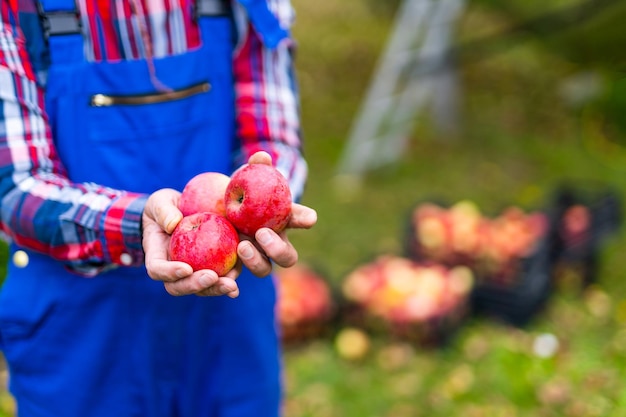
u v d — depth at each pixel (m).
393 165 5.50
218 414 1.56
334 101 6.84
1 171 1.25
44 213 1.23
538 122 6.33
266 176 1.15
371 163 5.38
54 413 1.47
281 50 1.49
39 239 1.25
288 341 3.21
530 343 3.21
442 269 3.38
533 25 4.52
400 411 2.87
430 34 5.43
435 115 5.98
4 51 1.22
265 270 1.16
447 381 3.01
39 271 1.41
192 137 1.42
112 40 1.32
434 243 3.50
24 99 1.25
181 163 1.42
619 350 3.20
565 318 3.43
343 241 4.42
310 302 3.21
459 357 3.16
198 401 1.54
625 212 4.65
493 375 3.03
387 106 5.32
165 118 1.38
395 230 4.57
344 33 8.70
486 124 6.29
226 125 1.46
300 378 3.05
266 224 1.16
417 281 3.28
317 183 5.23
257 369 1.57
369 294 3.26
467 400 2.91
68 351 1.44
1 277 2.06
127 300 1.42
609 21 4.41
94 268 1.28
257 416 1.59
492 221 3.53
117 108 1.35
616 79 5.50
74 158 1.34
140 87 1.35
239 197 1.17
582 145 5.91
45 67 1.30
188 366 1.49
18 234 1.27
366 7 9.30
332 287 3.34
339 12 9.41
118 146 1.36
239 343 1.53
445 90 5.88
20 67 1.25
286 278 3.31
